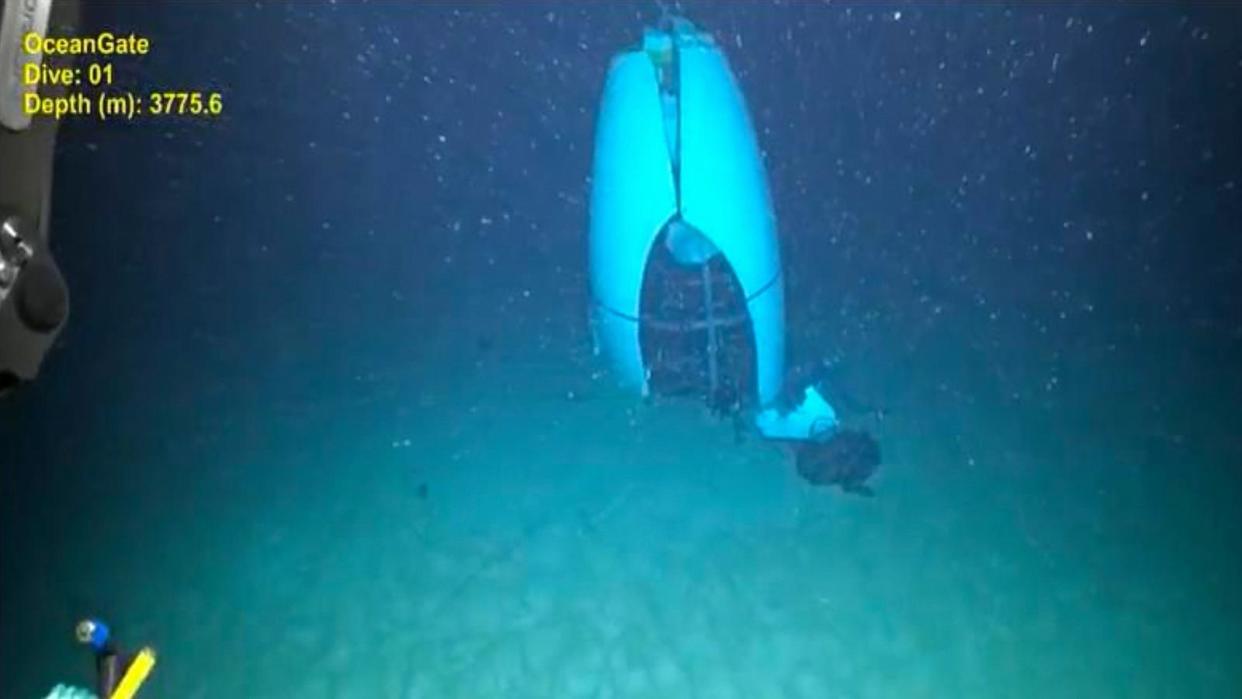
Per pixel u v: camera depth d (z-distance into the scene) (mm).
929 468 1690
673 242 1703
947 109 1691
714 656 1687
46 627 1716
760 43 1701
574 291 1712
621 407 1709
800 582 1688
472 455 1717
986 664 1671
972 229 1695
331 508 1722
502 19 1711
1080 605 1669
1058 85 1681
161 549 1723
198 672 1705
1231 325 1664
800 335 1701
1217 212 1668
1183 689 1651
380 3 1716
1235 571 1653
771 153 1703
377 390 1728
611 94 1707
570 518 1706
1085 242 1686
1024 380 1689
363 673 1702
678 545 1697
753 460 1700
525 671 1693
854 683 1674
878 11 1689
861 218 1699
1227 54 1660
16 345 934
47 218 972
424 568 1711
